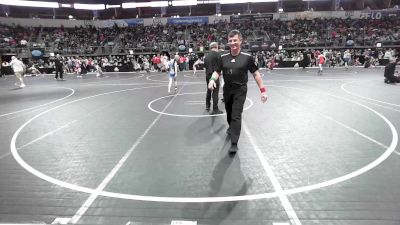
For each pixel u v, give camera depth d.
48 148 6.16
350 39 32.03
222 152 5.66
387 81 15.53
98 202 3.92
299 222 3.39
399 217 3.43
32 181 4.61
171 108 10.02
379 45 30.53
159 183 4.43
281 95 12.12
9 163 5.37
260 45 32.53
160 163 5.21
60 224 3.04
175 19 39.94
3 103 11.89
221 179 4.51
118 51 34.25
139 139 6.62
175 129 7.33
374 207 3.64
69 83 19.45
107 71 29.73
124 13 44.62
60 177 4.73
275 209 3.66
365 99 10.91
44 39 35.56
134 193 4.14
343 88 13.87
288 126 7.37
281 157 5.35
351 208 3.63
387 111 8.85
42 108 10.64
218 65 5.44
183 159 5.36
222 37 35.97
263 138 6.46
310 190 4.11
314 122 7.70
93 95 13.59
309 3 42.12
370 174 4.55
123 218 3.54
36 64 29.53
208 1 41.31
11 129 7.78
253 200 3.88
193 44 34.28
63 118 8.93
